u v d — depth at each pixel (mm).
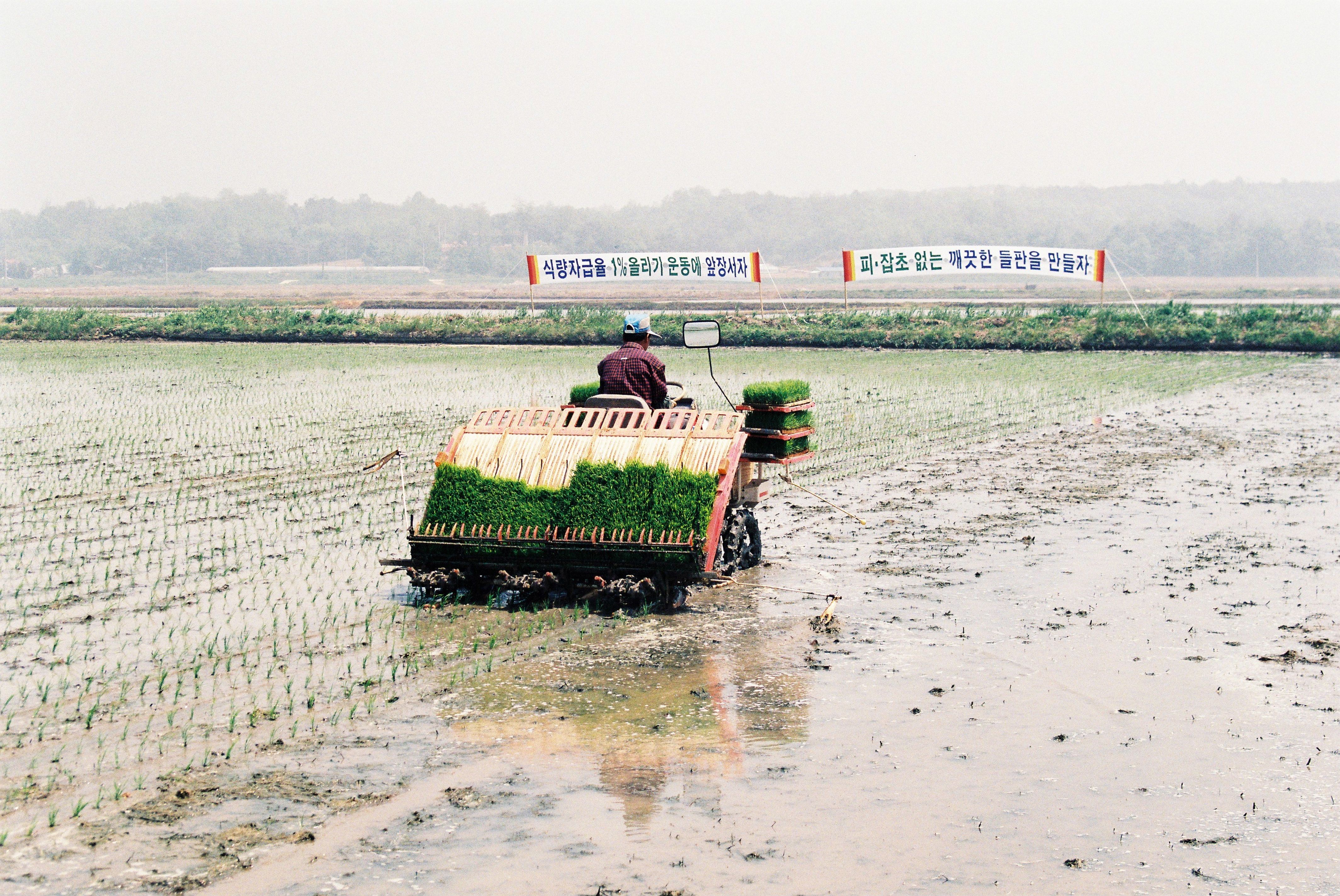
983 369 86312
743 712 19125
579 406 29094
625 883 13633
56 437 52969
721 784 16375
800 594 26422
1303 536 31875
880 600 25906
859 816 15406
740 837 14820
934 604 25578
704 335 26375
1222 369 85125
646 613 24812
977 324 112750
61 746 17531
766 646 22641
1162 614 24641
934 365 89062
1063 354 101688
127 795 15852
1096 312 118438
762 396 28016
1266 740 17922
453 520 25609
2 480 42156
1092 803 15828
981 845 14617
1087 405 64125
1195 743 17859
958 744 17828
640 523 24578
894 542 31891
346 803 15688
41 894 13250
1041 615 24641
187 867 13922
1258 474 42000
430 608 25250
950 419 58469
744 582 27578
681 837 14797
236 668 21234
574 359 97062
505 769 16844
